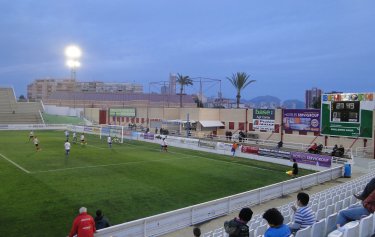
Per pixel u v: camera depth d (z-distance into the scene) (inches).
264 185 1028.5
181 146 1897.1
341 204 530.9
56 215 689.6
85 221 445.7
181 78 3622.0
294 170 1186.6
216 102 4143.7
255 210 757.9
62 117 3464.6
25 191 856.9
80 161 1314.0
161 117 2738.7
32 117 3309.5
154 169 1207.6
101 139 2156.7
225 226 305.6
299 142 1865.2
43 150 1581.0
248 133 2139.5
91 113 3479.3
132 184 972.6
